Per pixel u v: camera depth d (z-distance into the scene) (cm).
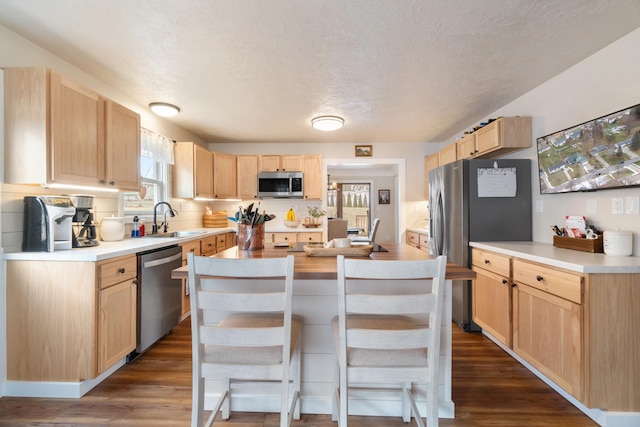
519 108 289
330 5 162
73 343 180
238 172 459
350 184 839
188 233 344
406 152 484
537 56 214
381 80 253
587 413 164
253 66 229
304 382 167
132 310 216
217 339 121
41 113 178
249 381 166
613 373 152
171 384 194
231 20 175
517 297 209
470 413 166
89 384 187
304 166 461
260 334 120
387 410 165
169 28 182
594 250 195
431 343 118
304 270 137
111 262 193
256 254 183
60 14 169
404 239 480
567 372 165
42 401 176
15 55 188
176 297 275
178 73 240
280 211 496
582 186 213
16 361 182
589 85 214
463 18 173
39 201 186
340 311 116
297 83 259
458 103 307
